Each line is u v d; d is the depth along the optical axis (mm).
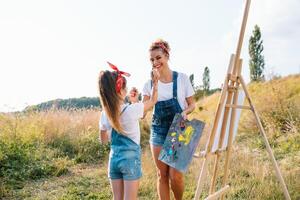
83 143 9727
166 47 4324
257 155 7902
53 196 6355
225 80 3861
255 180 6074
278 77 15914
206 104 17109
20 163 7820
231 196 5660
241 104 4152
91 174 7715
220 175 6551
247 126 10742
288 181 5875
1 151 7812
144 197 6031
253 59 30703
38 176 7512
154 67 4316
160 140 4477
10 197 6391
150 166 7480
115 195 3936
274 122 10109
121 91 3869
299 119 9914
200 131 4090
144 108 3938
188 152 4086
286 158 7512
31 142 9031
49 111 11211
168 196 4605
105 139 4141
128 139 3873
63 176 7660
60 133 9984
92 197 6258
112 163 3908
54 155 8977
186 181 6539
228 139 4258
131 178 3822
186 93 4461
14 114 9836
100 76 3850
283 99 11469
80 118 11688
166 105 4383
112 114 3781
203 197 5852
